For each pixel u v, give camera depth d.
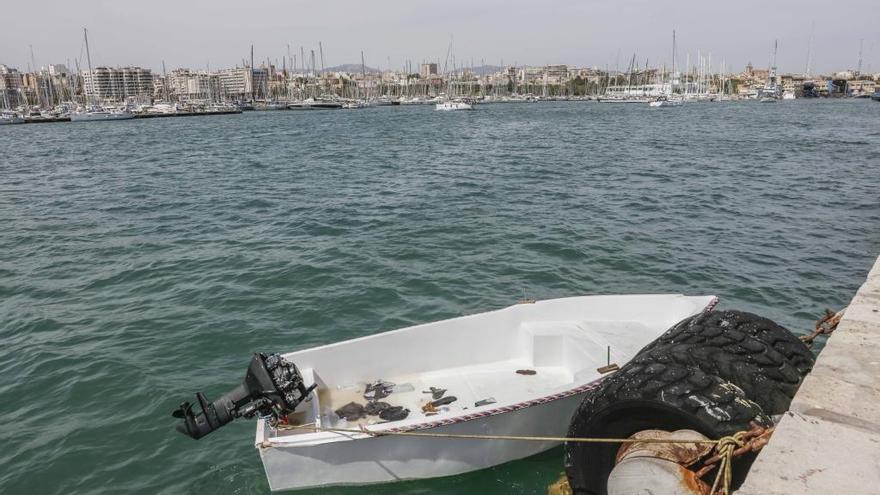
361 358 8.62
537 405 7.25
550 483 7.12
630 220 22.06
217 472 7.77
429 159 43.69
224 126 96.25
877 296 5.83
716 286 14.91
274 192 29.97
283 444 6.59
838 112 113.19
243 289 14.98
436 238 19.62
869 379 4.14
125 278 16.25
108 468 8.00
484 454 7.25
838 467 3.18
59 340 12.23
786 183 30.45
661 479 4.36
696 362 5.05
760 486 3.06
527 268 16.39
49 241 20.53
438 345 8.96
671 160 41.25
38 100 181.75
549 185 30.31
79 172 40.12
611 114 114.56
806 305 13.65
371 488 7.02
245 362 11.06
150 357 11.29
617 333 9.08
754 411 4.45
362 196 28.02
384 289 14.76
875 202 25.06
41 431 8.94
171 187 32.41
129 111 131.62
